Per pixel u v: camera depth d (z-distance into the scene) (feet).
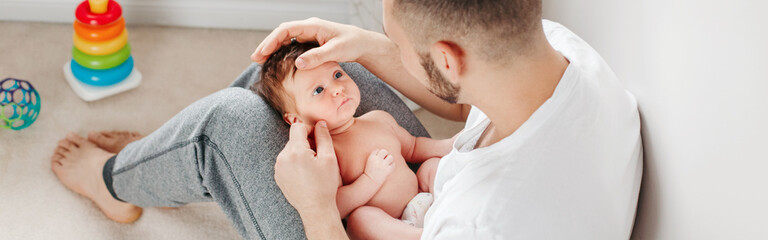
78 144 5.64
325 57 3.94
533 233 2.99
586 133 3.04
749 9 2.51
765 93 2.44
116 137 5.83
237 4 6.99
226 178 4.01
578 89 2.99
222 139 3.93
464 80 2.99
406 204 4.30
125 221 5.55
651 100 3.46
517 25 2.72
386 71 4.40
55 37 6.81
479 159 3.11
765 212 2.52
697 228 3.10
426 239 3.20
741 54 2.58
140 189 4.67
